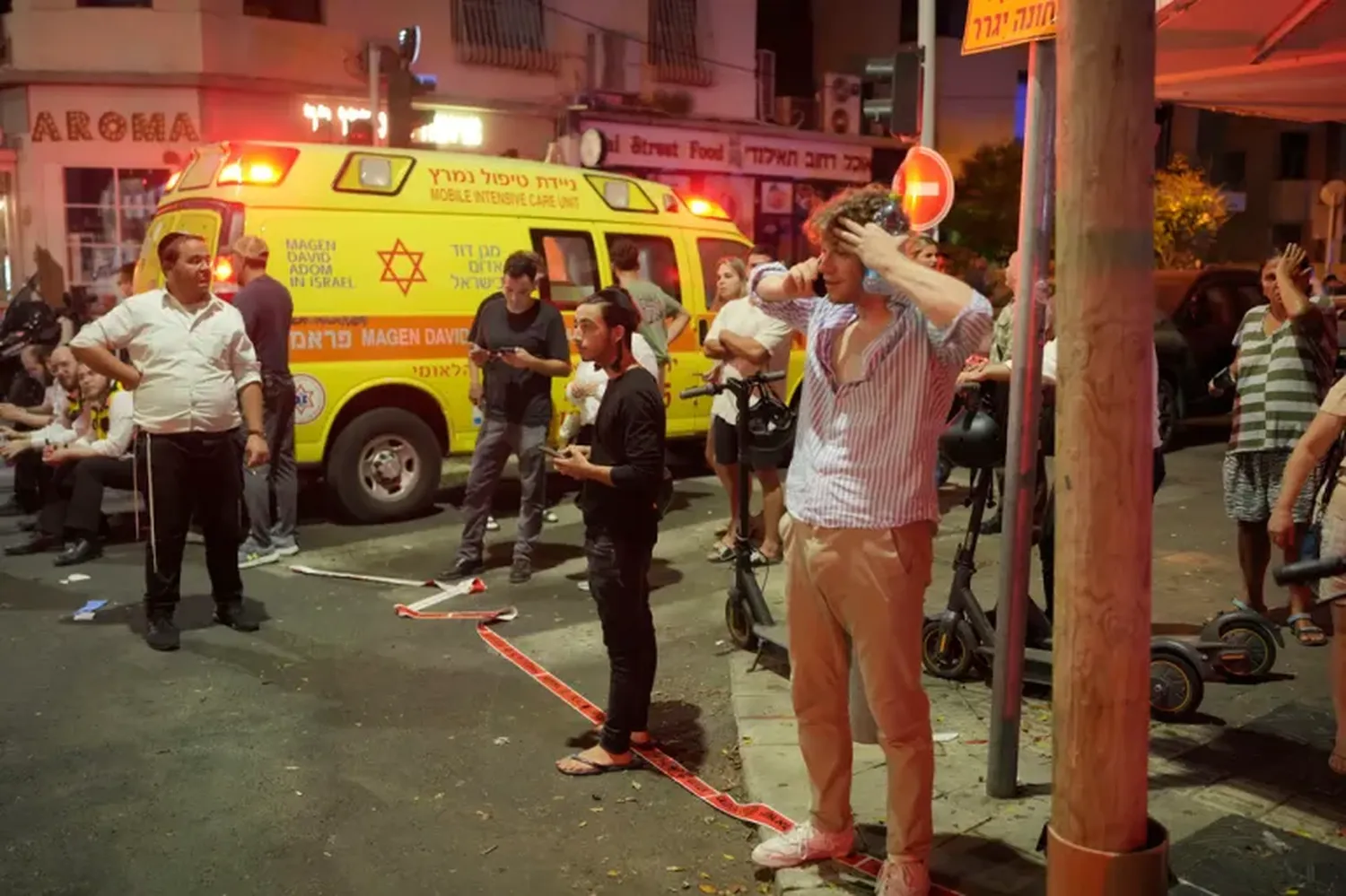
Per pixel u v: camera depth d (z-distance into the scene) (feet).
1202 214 80.38
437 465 28.60
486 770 14.75
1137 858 9.03
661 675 18.08
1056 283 8.98
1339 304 19.44
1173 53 16.65
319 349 26.53
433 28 57.72
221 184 26.25
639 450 13.91
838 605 10.68
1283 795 13.15
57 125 51.26
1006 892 11.12
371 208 27.40
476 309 28.81
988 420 15.75
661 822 13.38
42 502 28.43
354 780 14.46
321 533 27.17
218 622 20.54
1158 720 15.38
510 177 29.84
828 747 11.53
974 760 14.08
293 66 53.83
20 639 19.67
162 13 51.06
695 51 68.23
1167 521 27.78
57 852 12.68
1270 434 18.52
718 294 24.23
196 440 19.31
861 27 84.23
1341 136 119.75
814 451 10.73
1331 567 10.66
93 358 18.76
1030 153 12.11
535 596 22.34
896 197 10.35
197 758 15.08
